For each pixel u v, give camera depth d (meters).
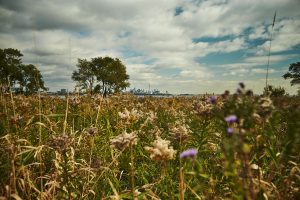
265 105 2.44
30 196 3.62
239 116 2.12
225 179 3.10
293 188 3.07
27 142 4.26
